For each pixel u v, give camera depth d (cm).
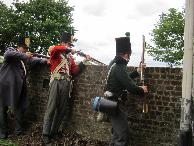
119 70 349
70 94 450
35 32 3241
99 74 431
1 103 464
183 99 340
